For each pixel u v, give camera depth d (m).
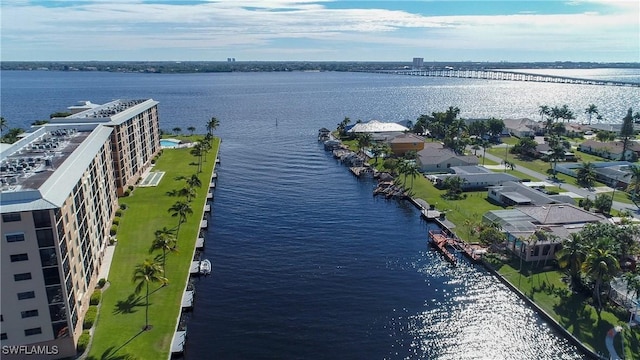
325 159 180.88
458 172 144.62
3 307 56.06
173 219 107.50
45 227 55.44
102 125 110.75
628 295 71.62
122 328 65.12
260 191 137.38
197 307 73.56
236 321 70.00
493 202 122.81
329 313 72.56
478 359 62.09
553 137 184.75
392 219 114.31
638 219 107.06
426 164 155.00
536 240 86.19
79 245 66.75
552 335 67.00
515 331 68.12
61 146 87.25
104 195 92.25
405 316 72.00
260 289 79.69
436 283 82.31
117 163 120.56
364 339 66.19
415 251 95.81
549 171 153.75
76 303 62.59
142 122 150.75
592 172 138.25
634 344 63.12
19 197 55.34
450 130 192.00
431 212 115.88
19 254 55.28
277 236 103.12
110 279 78.69
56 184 61.06
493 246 93.94
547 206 102.56
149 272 67.12
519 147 181.62
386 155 171.00
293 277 84.19
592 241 78.25
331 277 84.31
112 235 96.44
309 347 64.25
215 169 163.62
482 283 82.25
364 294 78.38
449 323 70.19
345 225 110.12
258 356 62.12
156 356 59.50
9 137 171.50
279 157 184.00
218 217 114.69
